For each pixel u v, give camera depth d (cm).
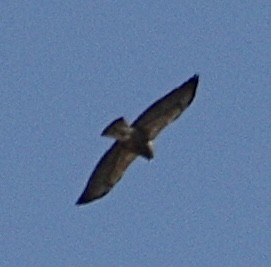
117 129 4962
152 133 4966
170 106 4953
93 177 5025
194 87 4944
